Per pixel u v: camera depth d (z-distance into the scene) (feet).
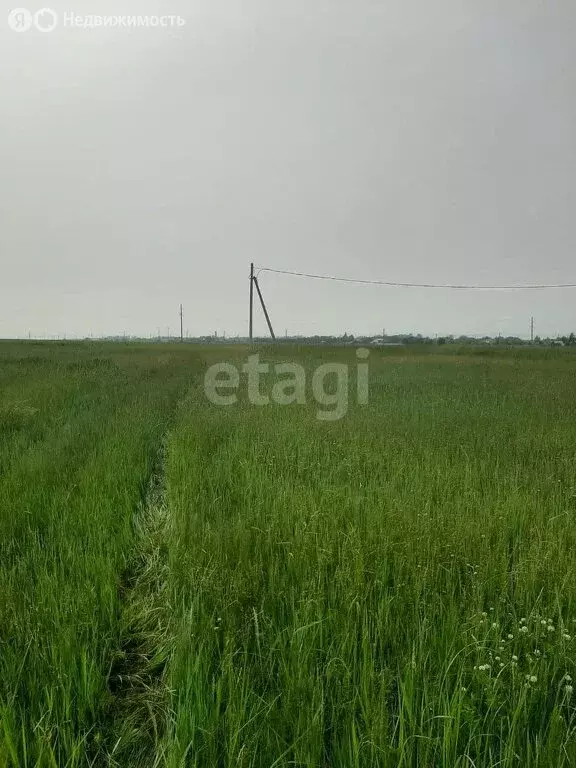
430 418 29.43
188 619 9.27
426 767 6.36
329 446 22.24
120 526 14.52
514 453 21.72
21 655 8.55
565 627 8.85
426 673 8.04
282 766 6.54
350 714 7.20
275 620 9.59
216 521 13.79
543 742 6.96
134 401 36.60
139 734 7.87
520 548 12.01
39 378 49.26
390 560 11.53
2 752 6.61
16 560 11.77
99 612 10.15
